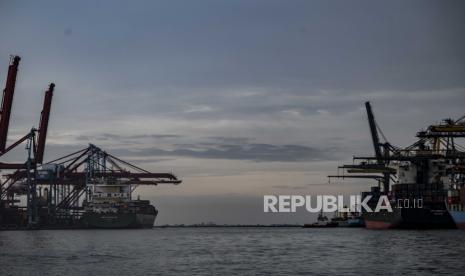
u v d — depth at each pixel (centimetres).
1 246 10819
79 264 7444
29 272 6600
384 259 7556
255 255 8838
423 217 14250
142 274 6438
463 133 13825
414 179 15412
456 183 14425
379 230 16200
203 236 17962
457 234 12231
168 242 12988
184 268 7012
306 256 8494
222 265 7338
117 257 8481
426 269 6425
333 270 6588
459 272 6150
